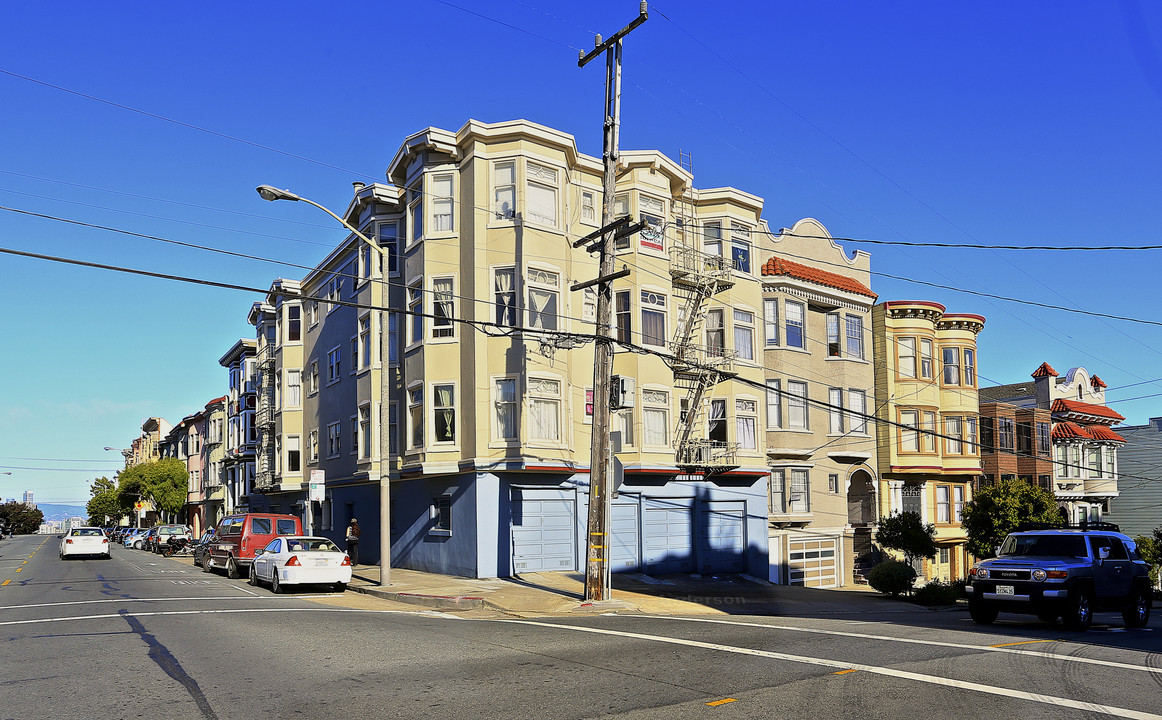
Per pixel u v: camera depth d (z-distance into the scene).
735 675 9.28
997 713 7.61
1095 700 8.12
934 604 26.39
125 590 21.05
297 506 40.34
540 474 25.61
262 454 43.97
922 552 30.80
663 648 11.20
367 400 30.61
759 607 21.00
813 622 15.05
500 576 24.77
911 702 8.02
